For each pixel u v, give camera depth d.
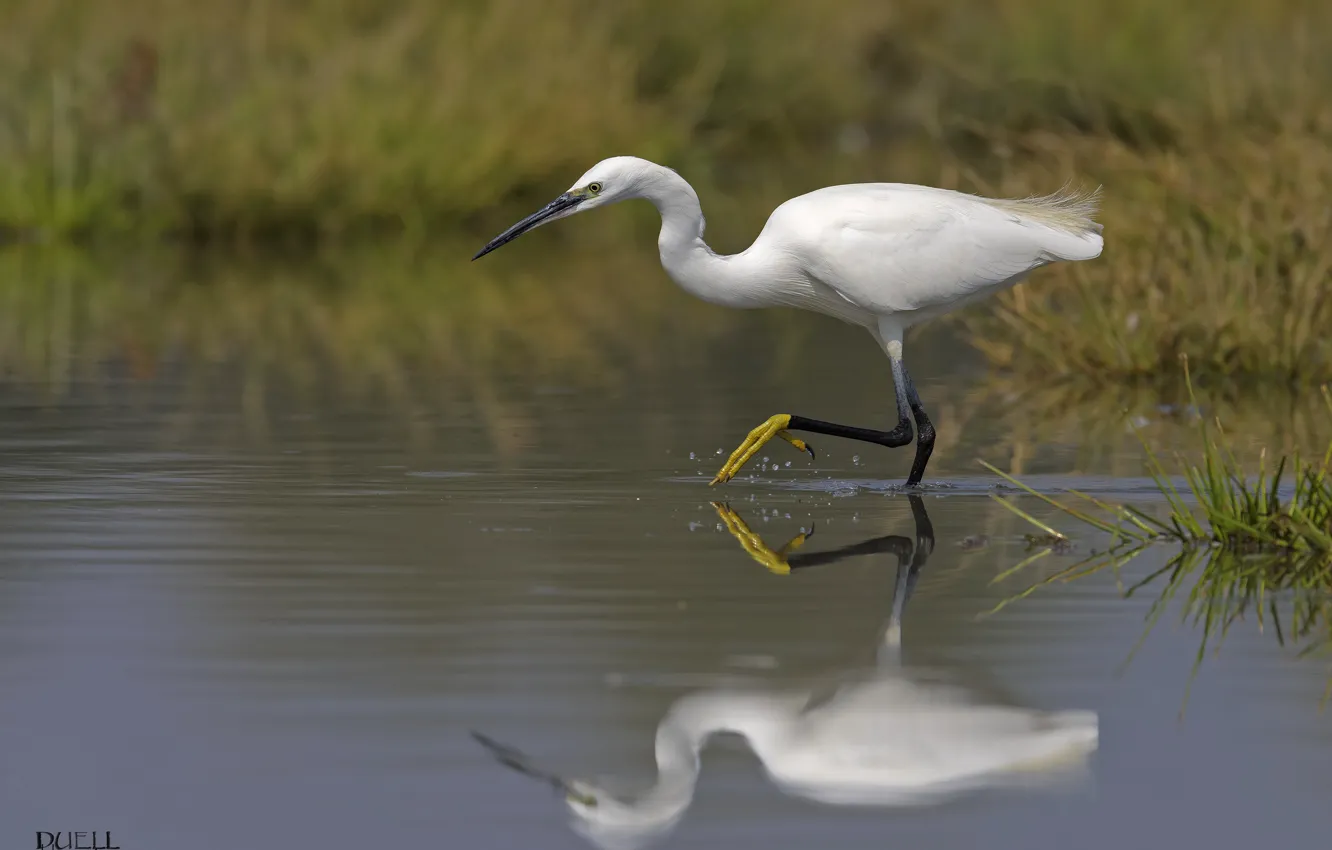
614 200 12.65
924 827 6.72
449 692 7.93
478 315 21.69
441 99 30.09
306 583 9.74
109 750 7.31
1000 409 15.77
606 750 7.33
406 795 6.90
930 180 28.02
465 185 29.77
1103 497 12.14
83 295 22.69
